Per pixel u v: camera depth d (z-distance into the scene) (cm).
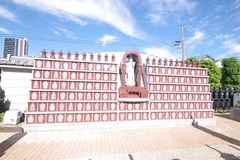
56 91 1850
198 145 1478
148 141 1573
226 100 3344
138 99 2033
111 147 1406
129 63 2159
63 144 1453
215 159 1173
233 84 3462
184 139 1650
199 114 2256
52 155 1227
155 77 2155
